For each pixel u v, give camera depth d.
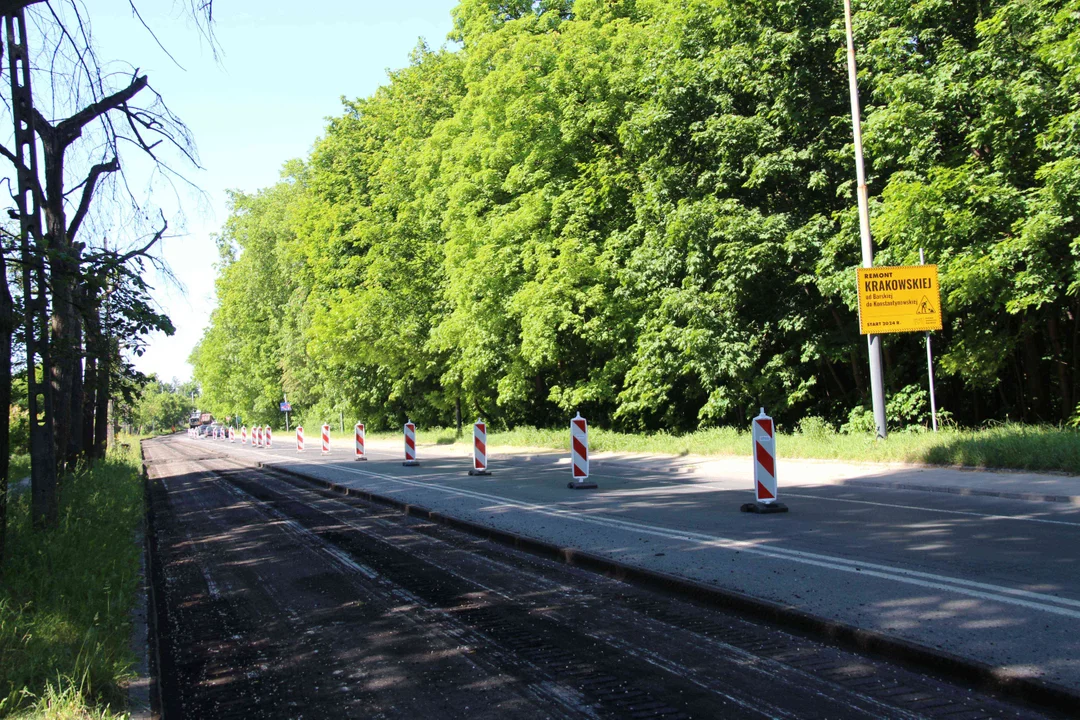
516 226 28.59
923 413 22.55
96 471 20.02
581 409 35.53
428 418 49.75
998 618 5.36
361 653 5.62
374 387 51.47
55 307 10.23
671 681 4.71
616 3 29.97
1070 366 21.53
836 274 20.88
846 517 10.26
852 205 21.72
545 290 27.09
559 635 5.77
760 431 11.03
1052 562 7.03
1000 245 17.33
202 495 19.42
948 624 5.27
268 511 14.90
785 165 21.59
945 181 17.91
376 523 12.28
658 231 24.38
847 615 5.58
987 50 18.72
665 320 24.45
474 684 4.87
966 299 18.19
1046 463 13.12
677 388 28.56
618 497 13.52
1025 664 4.45
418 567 8.55
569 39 28.14
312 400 64.62
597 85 27.69
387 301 39.44
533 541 9.22
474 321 31.23
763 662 4.95
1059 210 16.58
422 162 36.56
